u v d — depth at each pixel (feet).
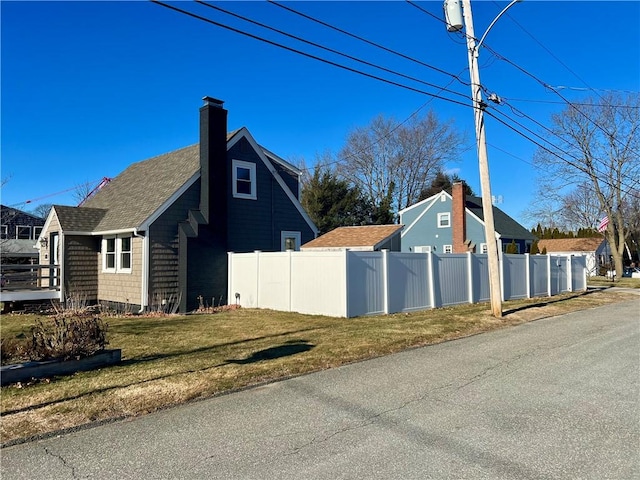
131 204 56.49
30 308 52.80
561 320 44.32
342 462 13.10
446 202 123.75
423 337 33.04
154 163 67.00
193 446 14.32
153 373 22.45
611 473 12.34
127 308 51.29
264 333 34.24
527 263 64.80
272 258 49.47
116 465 13.05
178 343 30.45
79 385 20.36
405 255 47.24
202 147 54.03
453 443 14.38
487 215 44.45
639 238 174.91
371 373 23.39
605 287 91.45
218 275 53.52
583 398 19.08
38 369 21.42
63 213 56.49
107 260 55.62
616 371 23.82
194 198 53.62
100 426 16.07
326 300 43.91
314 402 18.63
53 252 60.23
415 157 148.87
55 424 16.03
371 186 152.15
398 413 17.28
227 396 19.47
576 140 121.19
